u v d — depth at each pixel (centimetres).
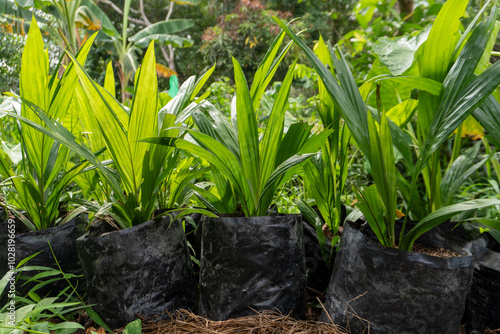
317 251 125
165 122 100
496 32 127
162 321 103
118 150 101
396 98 174
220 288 100
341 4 917
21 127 112
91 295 103
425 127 105
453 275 81
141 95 95
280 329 95
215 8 952
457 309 83
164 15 1057
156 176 106
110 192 132
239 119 93
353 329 88
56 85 116
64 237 115
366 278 86
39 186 115
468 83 90
